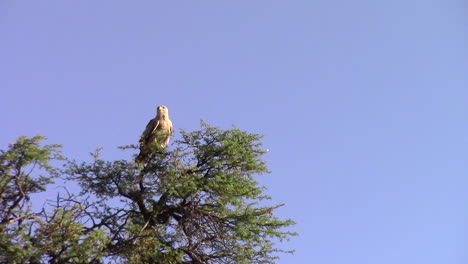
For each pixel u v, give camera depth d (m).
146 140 19.53
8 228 15.18
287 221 18.50
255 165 18.58
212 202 18.34
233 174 18.36
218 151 18.31
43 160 16.08
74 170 17.80
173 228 17.97
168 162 18.20
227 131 18.70
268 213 18.52
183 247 17.72
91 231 16.45
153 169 18.11
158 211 17.89
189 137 18.45
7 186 16.09
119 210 17.56
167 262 17.12
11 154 15.72
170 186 17.52
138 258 16.50
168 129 20.16
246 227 18.03
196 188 17.59
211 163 18.17
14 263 14.64
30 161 15.97
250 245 18.00
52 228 15.37
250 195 18.34
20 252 14.58
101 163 17.86
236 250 17.81
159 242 17.09
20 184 16.06
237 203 18.22
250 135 18.91
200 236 17.94
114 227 17.05
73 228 15.55
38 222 15.58
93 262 15.62
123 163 17.98
